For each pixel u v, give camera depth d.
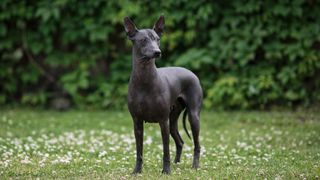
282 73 25.75
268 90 26.11
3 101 28.11
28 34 27.81
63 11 27.42
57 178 14.32
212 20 26.52
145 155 17.52
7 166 15.46
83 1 27.22
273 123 23.36
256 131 21.97
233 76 26.12
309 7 25.89
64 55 27.78
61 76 28.55
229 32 26.23
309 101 26.22
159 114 14.65
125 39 27.62
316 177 13.92
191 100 15.81
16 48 28.23
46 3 26.88
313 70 25.80
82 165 15.96
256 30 25.73
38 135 21.36
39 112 26.81
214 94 25.89
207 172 14.86
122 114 25.89
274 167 15.41
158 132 21.86
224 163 16.31
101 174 14.76
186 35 26.41
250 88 25.55
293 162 16.28
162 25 14.99
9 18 27.22
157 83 14.51
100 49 27.67
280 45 25.84
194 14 26.50
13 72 28.28
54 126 23.31
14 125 23.38
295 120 23.59
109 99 27.28
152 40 14.24
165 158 14.90
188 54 26.27
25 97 27.95
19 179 14.17
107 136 21.20
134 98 14.59
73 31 27.39
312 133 21.27
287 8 25.41
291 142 19.80
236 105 26.59
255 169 15.12
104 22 27.39
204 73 26.73
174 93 15.23
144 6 26.70
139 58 14.32
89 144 19.27
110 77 28.20
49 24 27.22
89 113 26.44
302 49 25.44
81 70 27.38
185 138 20.67
